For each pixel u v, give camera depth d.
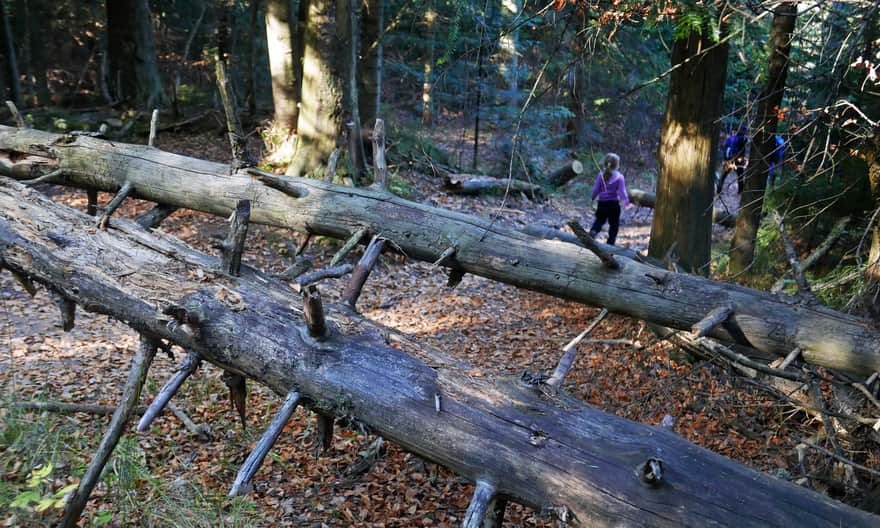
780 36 5.68
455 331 7.84
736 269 7.14
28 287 4.30
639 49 5.84
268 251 9.45
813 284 5.81
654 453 2.54
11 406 4.94
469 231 4.33
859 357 3.36
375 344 3.17
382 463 5.35
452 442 2.72
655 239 7.22
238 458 5.21
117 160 5.02
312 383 3.04
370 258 4.02
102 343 7.03
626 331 7.53
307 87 10.36
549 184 15.48
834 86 4.23
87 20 22.17
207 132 14.16
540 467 2.57
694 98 6.65
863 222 6.02
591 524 2.44
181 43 23.19
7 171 5.31
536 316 8.43
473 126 16.95
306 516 4.63
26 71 20.25
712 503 2.35
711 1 4.21
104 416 5.48
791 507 2.35
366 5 13.16
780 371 3.49
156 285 3.62
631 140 14.47
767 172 6.59
